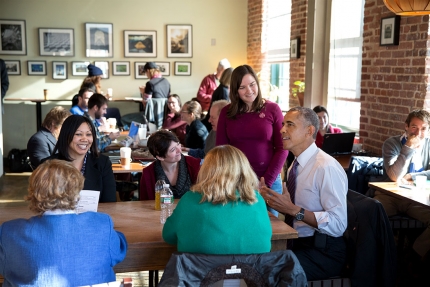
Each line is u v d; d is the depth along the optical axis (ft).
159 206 9.35
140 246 7.74
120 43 28.60
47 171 6.26
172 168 10.34
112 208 9.42
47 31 27.71
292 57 22.86
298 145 9.16
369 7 16.65
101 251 6.38
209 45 29.50
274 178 10.86
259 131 10.78
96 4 28.04
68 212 6.31
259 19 27.81
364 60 17.08
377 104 16.46
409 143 12.09
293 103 23.07
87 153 9.68
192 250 6.88
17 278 6.14
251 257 6.11
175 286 5.89
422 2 9.50
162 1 28.71
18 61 27.71
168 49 29.12
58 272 6.09
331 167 8.80
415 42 14.38
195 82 29.66
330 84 19.63
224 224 6.79
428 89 14.07
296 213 8.55
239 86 10.65
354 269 8.57
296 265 6.07
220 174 6.93
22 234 6.11
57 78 28.14
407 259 12.44
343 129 19.16
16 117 28.09
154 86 24.99
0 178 22.00
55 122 12.87
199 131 16.65
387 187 11.78
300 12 22.00
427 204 10.34
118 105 29.07
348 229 9.01
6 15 27.32
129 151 14.19
